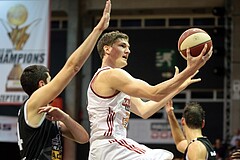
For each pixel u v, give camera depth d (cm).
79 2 1967
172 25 2009
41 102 388
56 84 382
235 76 1853
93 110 413
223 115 1944
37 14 1677
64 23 2073
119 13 2047
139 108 469
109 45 431
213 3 1922
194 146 518
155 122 1948
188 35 387
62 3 1967
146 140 1950
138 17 2039
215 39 1956
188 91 1983
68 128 416
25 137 396
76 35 1945
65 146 1869
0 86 1662
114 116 409
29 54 1664
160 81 1984
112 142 403
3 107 1931
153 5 1959
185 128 546
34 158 393
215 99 1959
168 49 1995
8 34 1684
